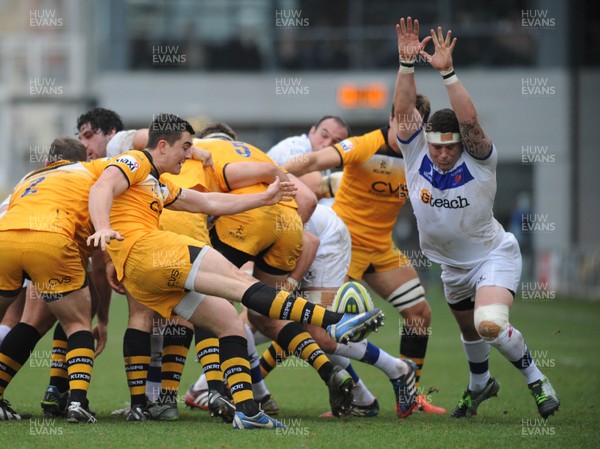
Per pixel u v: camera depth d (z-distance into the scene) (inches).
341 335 788.0
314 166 1019.3
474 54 3762.3
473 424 880.3
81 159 934.4
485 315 853.8
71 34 3759.8
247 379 826.8
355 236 1089.4
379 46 3794.3
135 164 819.4
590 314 2492.6
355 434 791.7
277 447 715.4
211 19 3887.8
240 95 3843.5
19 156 3412.9
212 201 867.4
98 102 3629.4
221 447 714.2
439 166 879.1
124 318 2316.7
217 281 802.2
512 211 3784.5
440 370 1397.6
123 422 868.6
